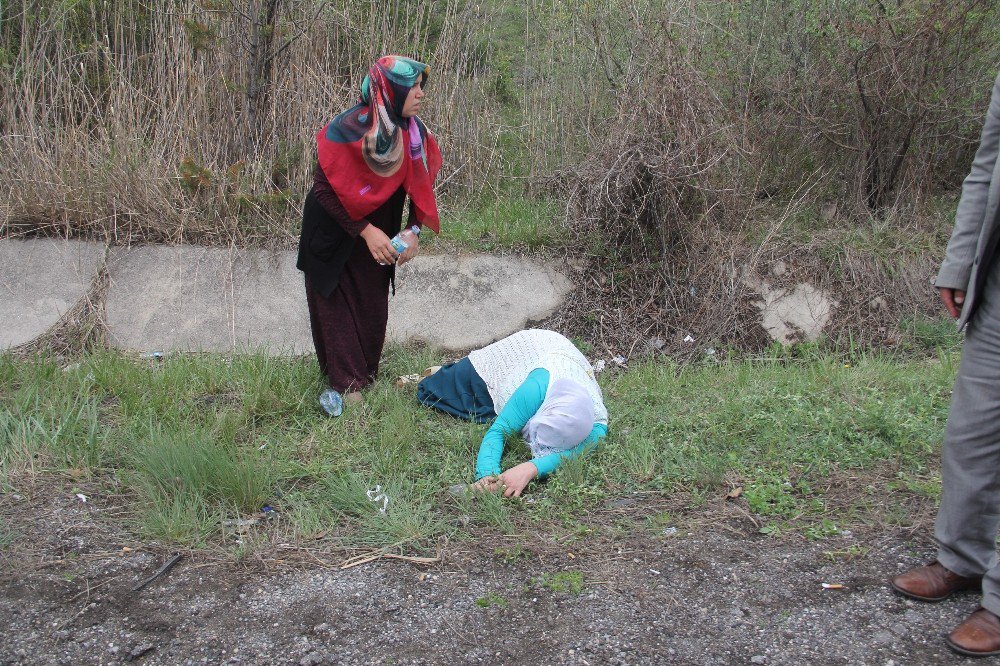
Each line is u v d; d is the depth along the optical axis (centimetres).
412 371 495
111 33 668
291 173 617
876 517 332
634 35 604
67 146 594
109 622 276
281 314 551
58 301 542
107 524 329
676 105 572
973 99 612
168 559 308
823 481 360
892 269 596
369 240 406
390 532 323
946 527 279
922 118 623
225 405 429
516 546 315
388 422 401
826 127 640
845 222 634
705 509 342
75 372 449
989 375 259
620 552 314
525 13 681
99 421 408
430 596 290
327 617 279
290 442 393
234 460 353
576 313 574
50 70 623
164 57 645
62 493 346
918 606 282
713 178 592
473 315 564
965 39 602
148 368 467
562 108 654
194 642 268
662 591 292
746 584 296
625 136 573
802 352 557
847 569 303
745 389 454
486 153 677
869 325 577
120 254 566
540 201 645
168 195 588
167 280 557
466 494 344
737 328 570
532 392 383
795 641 268
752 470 368
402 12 691
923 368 502
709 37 630
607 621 278
